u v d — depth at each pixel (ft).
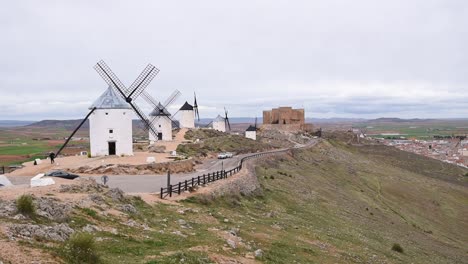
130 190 142.20
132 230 82.99
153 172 194.49
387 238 162.40
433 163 627.87
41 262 53.52
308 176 285.64
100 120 227.20
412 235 196.85
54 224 72.13
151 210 107.76
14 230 62.59
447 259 158.61
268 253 88.63
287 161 328.90
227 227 105.50
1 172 198.49
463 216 304.71
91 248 61.31
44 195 90.68
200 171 214.90
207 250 78.79
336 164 404.98
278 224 128.36
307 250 101.71
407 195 333.62
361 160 494.59
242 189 170.91
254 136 498.69
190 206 124.67
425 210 302.86
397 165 565.53
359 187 315.17
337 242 122.72
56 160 216.13
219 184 161.99
